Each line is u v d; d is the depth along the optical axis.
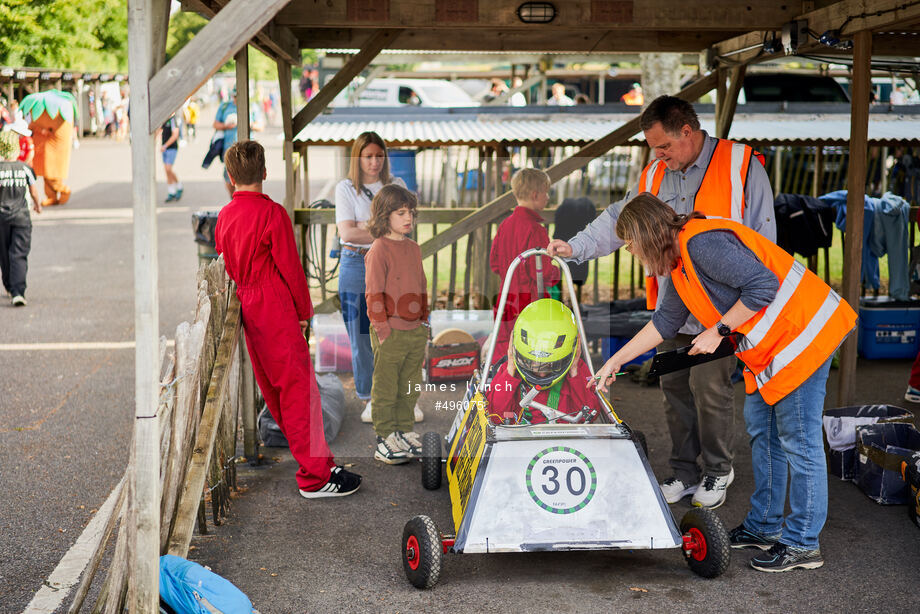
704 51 6.74
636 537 3.47
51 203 16.78
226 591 3.12
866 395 6.37
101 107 27.70
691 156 4.18
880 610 3.44
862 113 5.11
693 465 4.66
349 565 3.85
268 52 5.31
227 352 4.10
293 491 4.68
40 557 3.89
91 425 5.72
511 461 3.46
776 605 3.48
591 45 6.64
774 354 3.54
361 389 4.28
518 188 3.59
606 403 3.76
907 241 7.42
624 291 6.91
